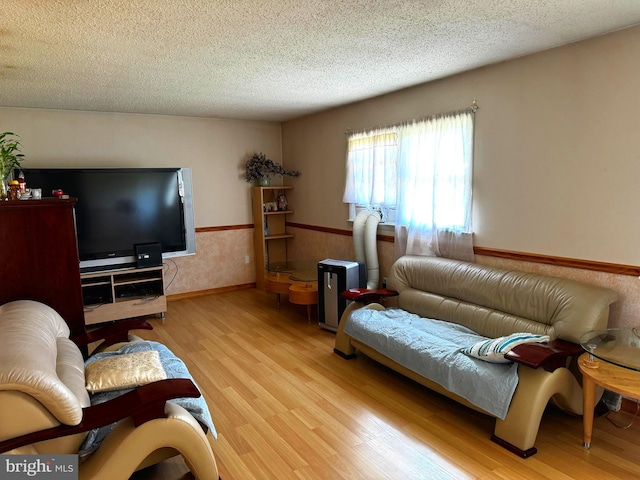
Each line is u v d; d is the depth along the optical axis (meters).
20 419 1.52
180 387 1.86
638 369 1.92
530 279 2.81
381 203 4.23
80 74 3.13
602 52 2.53
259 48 2.63
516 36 2.52
